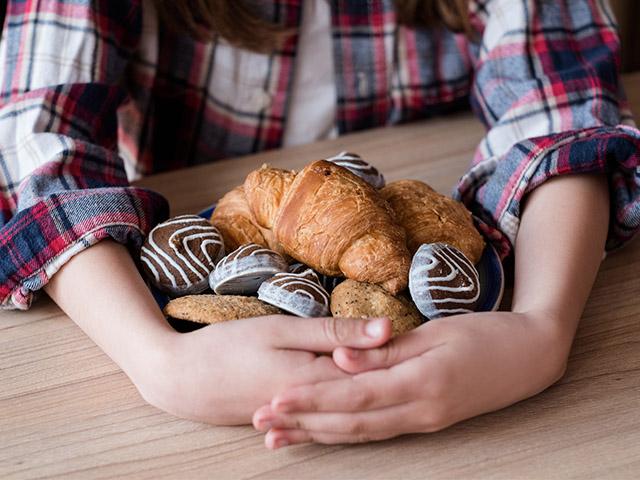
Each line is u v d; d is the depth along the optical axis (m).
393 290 0.62
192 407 0.59
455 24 1.00
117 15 0.88
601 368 0.63
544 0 0.92
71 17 0.85
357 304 0.61
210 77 1.02
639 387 0.61
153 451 0.58
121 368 0.64
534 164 0.73
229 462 0.57
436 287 0.61
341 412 0.57
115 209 0.69
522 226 0.73
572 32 0.92
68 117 0.80
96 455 0.58
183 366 0.59
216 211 0.72
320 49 1.05
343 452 0.57
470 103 1.06
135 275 0.67
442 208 0.69
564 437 0.58
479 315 0.61
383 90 1.07
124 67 0.91
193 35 0.98
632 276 0.73
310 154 0.95
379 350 0.58
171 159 1.08
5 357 0.67
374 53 1.05
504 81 0.89
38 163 0.75
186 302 0.62
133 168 1.05
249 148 1.07
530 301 0.64
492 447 0.57
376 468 0.56
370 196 0.64
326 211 0.63
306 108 1.08
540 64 0.89
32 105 0.79
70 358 0.67
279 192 0.66
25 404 0.62
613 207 0.75
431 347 0.58
